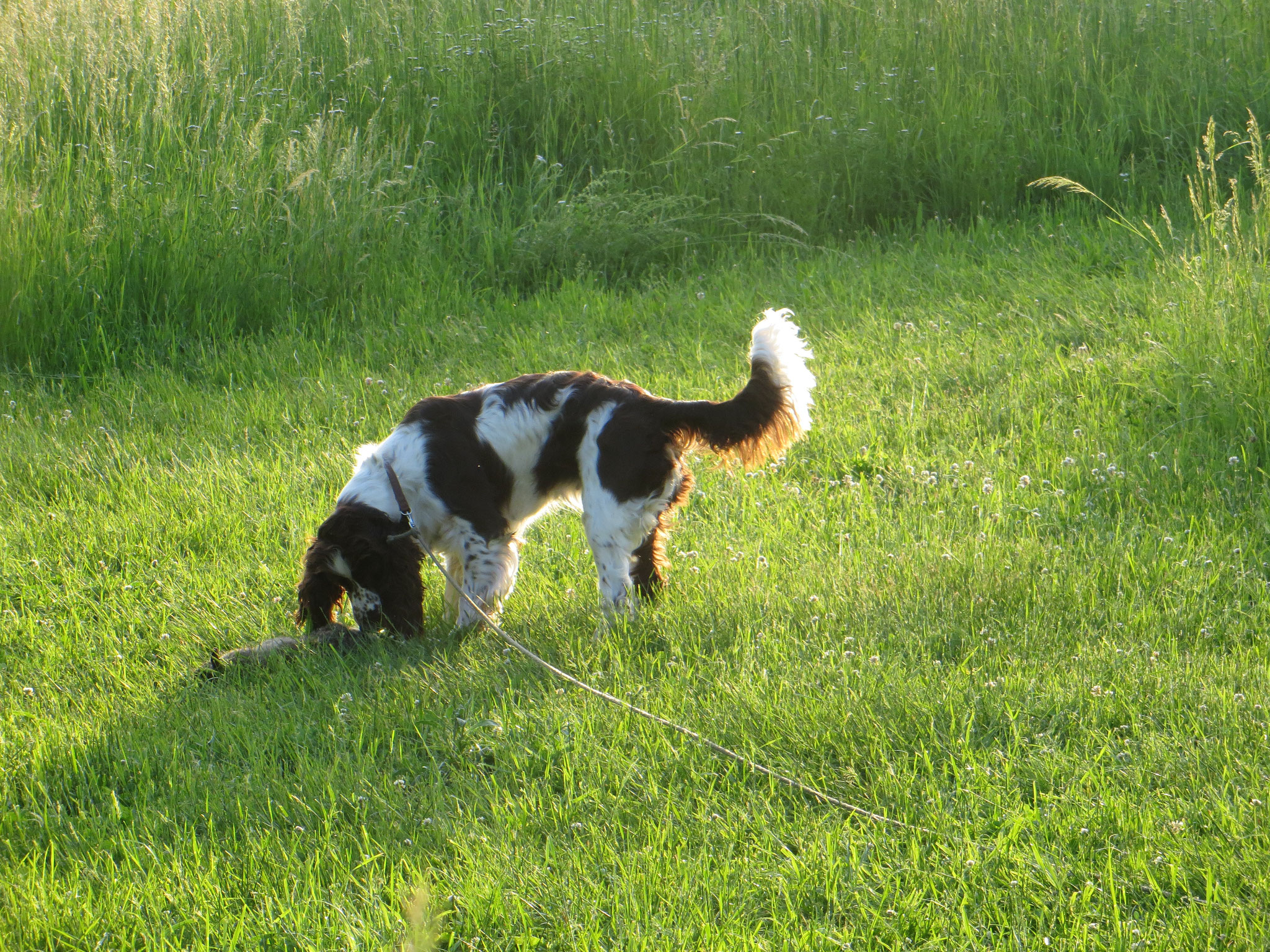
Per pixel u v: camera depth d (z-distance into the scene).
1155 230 9.01
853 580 4.91
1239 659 4.16
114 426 7.41
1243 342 6.29
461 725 4.08
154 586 5.46
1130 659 4.14
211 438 7.12
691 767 3.69
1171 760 3.51
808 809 3.46
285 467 6.63
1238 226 7.09
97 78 9.85
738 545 5.52
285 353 8.31
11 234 8.46
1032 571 4.86
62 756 3.96
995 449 6.17
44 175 9.11
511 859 3.29
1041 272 8.58
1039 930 2.89
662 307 8.70
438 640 4.84
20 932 3.06
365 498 4.76
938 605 4.66
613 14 11.50
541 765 3.81
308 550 4.80
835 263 9.29
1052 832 3.26
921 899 3.04
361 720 4.10
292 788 3.73
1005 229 9.65
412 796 3.69
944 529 5.43
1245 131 9.91
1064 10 11.36
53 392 8.05
